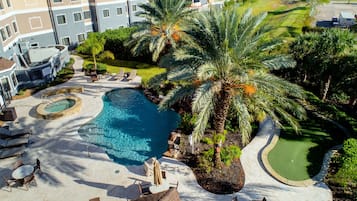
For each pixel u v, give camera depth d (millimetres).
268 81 14750
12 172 16422
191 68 15359
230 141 19969
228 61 14352
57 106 25734
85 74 32844
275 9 62531
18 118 23828
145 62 37406
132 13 48094
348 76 22625
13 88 27984
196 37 15727
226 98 15648
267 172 16891
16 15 36594
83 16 43406
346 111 24078
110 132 21969
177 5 28375
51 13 39844
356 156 16266
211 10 15711
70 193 15656
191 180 16391
